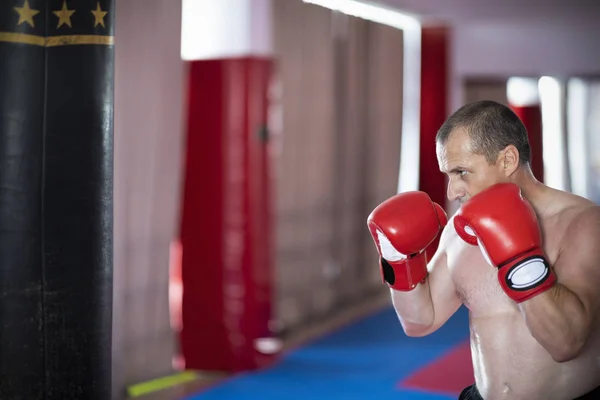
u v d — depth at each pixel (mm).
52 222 1779
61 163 1769
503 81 7238
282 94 4680
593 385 1439
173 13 3541
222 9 3941
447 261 1635
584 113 8492
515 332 1466
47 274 1785
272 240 4184
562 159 8445
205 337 3824
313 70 4988
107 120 1777
